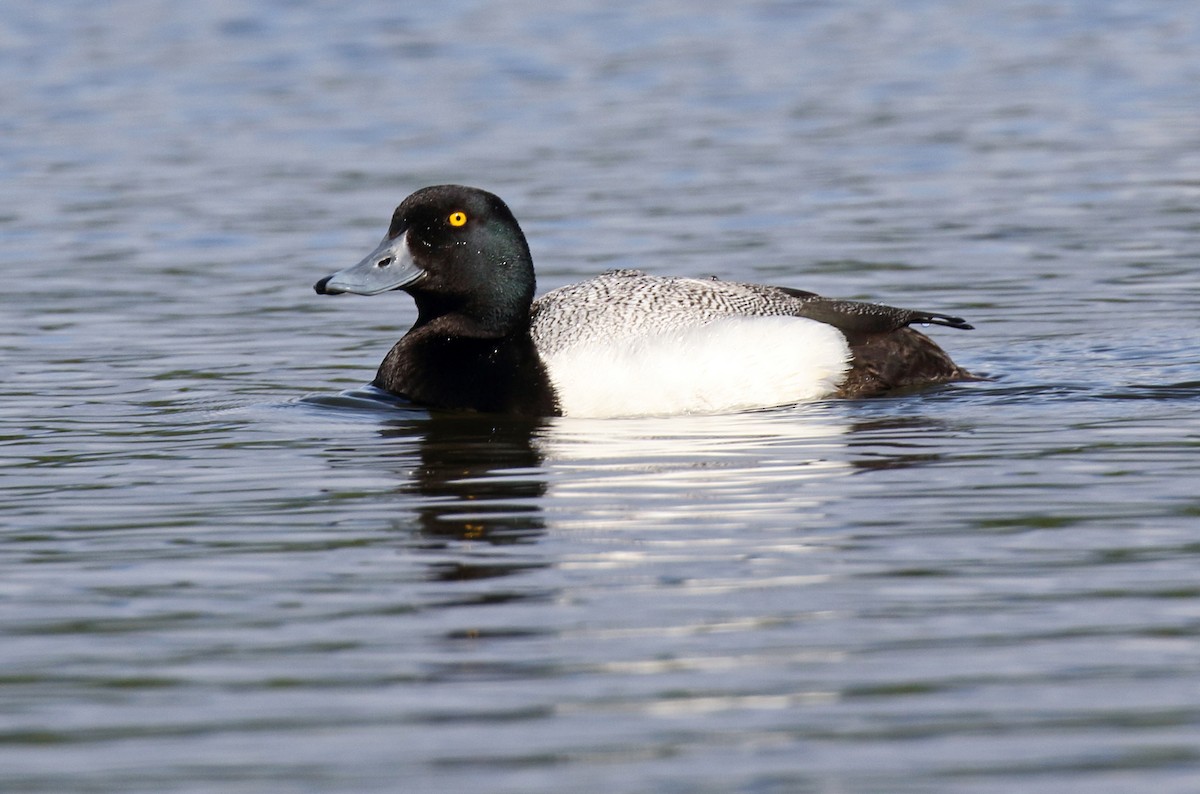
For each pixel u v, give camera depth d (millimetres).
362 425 12109
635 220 19594
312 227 19500
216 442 11633
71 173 22578
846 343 12570
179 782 6328
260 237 19078
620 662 7352
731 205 20281
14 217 20172
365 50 31688
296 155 23547
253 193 21312
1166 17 33688
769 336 12398
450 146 23984
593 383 12352
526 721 6789
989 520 9305
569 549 8969
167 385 13391
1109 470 10289
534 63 30391
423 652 7535
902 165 22375
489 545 9086
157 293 16703
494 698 7012
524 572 8602
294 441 11641
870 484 10094
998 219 19266
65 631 7906
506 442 11500
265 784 6297
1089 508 9484
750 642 7555
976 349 13984
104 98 27609
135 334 15148
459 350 12875
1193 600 7957
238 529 9539
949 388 12672
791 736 6602
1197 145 22938
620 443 11344
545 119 25828
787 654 7402
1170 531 9008
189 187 21703
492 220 13016
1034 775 6234
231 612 8125
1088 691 6953
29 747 6652
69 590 8508
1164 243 17797
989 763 6336
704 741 6570
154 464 11062
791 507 9648
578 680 7176
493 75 29328
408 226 13102
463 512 9742
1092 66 29109
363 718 6852
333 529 9484
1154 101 26031
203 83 28797
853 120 25438
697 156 23141
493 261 12984
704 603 8062
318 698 7062
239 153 23734
